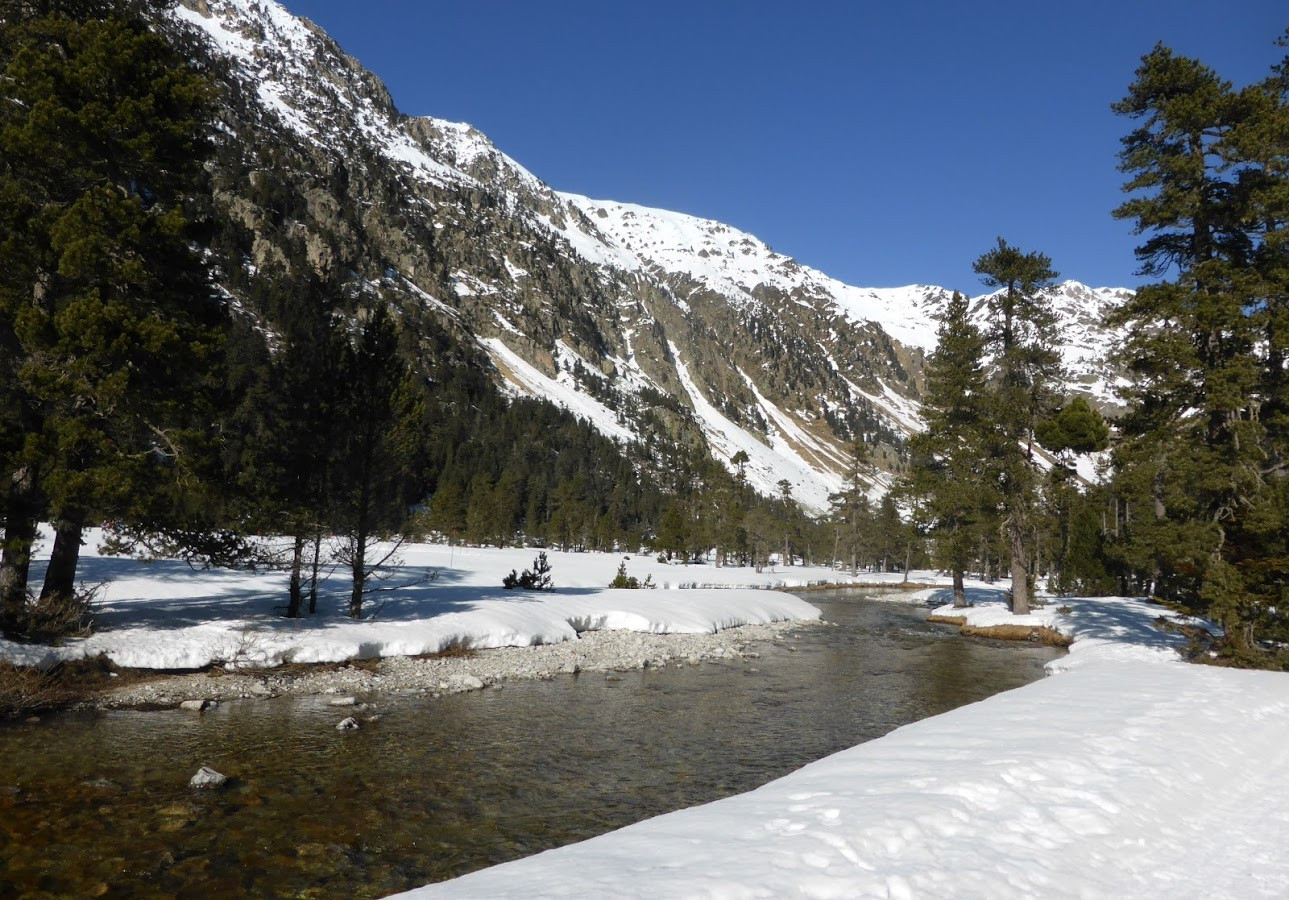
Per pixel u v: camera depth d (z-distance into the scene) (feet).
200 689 50.52
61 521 50.60
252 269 414.21
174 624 59.72
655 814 32.48
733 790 36.27
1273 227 62.34
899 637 103.35
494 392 521.24
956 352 125.80
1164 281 65.31
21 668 45.73
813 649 89.76
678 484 512.63
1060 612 107.04
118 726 42.32
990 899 17.26
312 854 27.04
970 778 25.13
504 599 93.40
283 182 559.38
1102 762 28.37
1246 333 58.85
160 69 53.31
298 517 63.46
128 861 25.72
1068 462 112.47
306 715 46.83
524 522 338.95
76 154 48.85
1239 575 58.03
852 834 19.94
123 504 47.47
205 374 53.67
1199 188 65.26
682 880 16.94
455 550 234.79
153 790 32.76
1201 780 27.76
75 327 44.75
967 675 72.18
